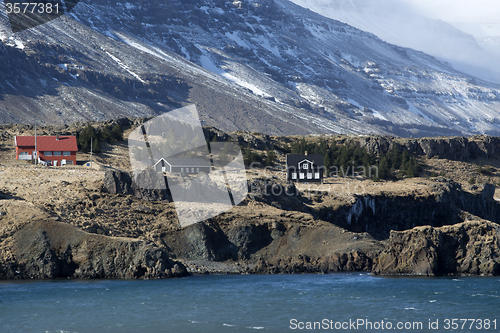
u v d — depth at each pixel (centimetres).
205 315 5375
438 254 8288
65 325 4991
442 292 6556
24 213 7900
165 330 4875
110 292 6366
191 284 6962
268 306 5747
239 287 6775
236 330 4894
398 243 8300
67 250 7469
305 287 6825
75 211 8431
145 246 7581
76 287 6631
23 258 7312
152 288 6631
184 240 8512
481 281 7450
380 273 8150
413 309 5675
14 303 5753
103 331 4834
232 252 8656
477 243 8356
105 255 7462
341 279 7538
